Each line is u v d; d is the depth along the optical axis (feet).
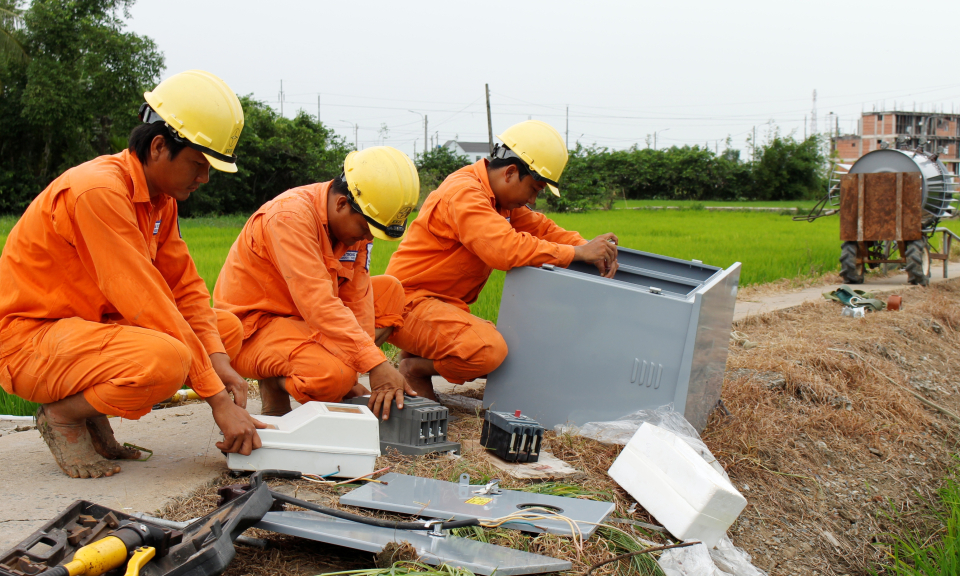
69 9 77.97
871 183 32.35
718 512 8.64
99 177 7.98
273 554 7.27
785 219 92.43
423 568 6.70
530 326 11.87
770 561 10.02
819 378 16.34
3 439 10.32
